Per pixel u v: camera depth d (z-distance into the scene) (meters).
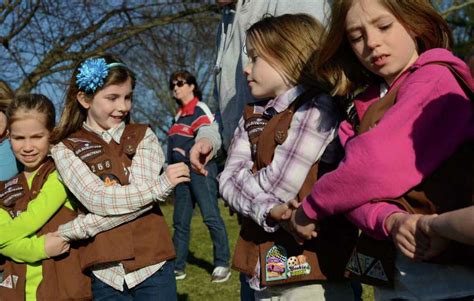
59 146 2.73
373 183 1.67
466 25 12.32
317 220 1.88
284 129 2.19
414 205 1.68
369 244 1.81
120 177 2.65
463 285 1.63
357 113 1.96
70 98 2.79
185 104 5.62
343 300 2.15
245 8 2.68
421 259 1.56
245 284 2.59
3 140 3.13
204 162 2.62
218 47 2.99
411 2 1.77
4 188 2.80
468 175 1.64
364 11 1.78
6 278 2.71
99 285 2.65
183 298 4.62
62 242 2.61
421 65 1.75
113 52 11.94
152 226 2.65
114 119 2.74
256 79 2.32
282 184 2.13
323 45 2.02
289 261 2.11
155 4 11.40
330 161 2.16
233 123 2.75
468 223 1.38
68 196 2.76
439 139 1.65
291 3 2.52
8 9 10.47
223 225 5.24
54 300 2.62
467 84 1.70
